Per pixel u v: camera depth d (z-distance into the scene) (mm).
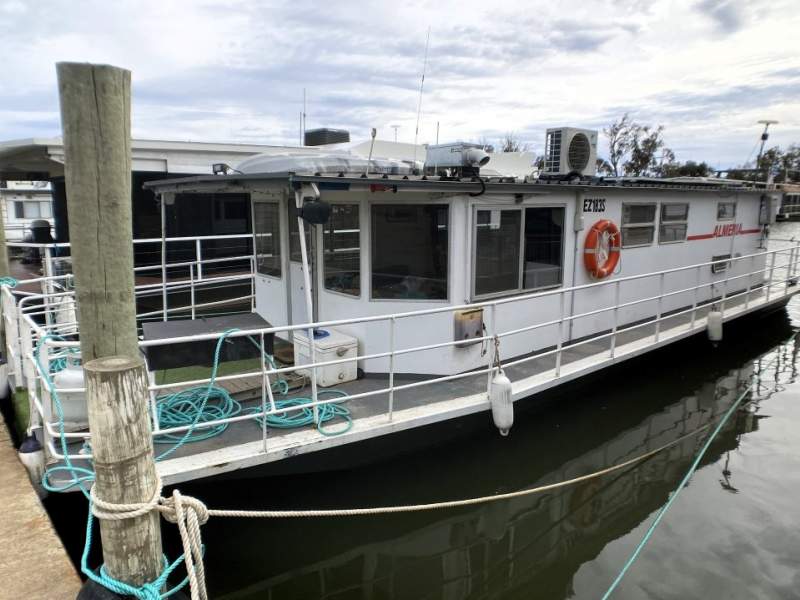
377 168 6352
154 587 2781
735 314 9922
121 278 3037
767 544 5309
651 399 8797
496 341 5684
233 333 4484
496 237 6539
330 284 6586
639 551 5211
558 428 7238
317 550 5191
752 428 7852
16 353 6465
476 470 6160
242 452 4520
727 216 11039
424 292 6211
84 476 4289
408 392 5891
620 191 8211
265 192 6891
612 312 8492
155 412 4719
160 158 11594
